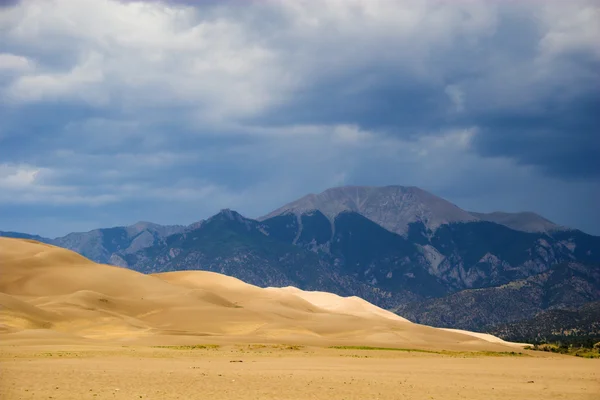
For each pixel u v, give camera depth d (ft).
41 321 615.16
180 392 213.25
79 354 363.15
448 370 330.54
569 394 231.50
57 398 195.93
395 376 283.18
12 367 273.13
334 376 272.10
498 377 295.07
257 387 228.43
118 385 225.56
